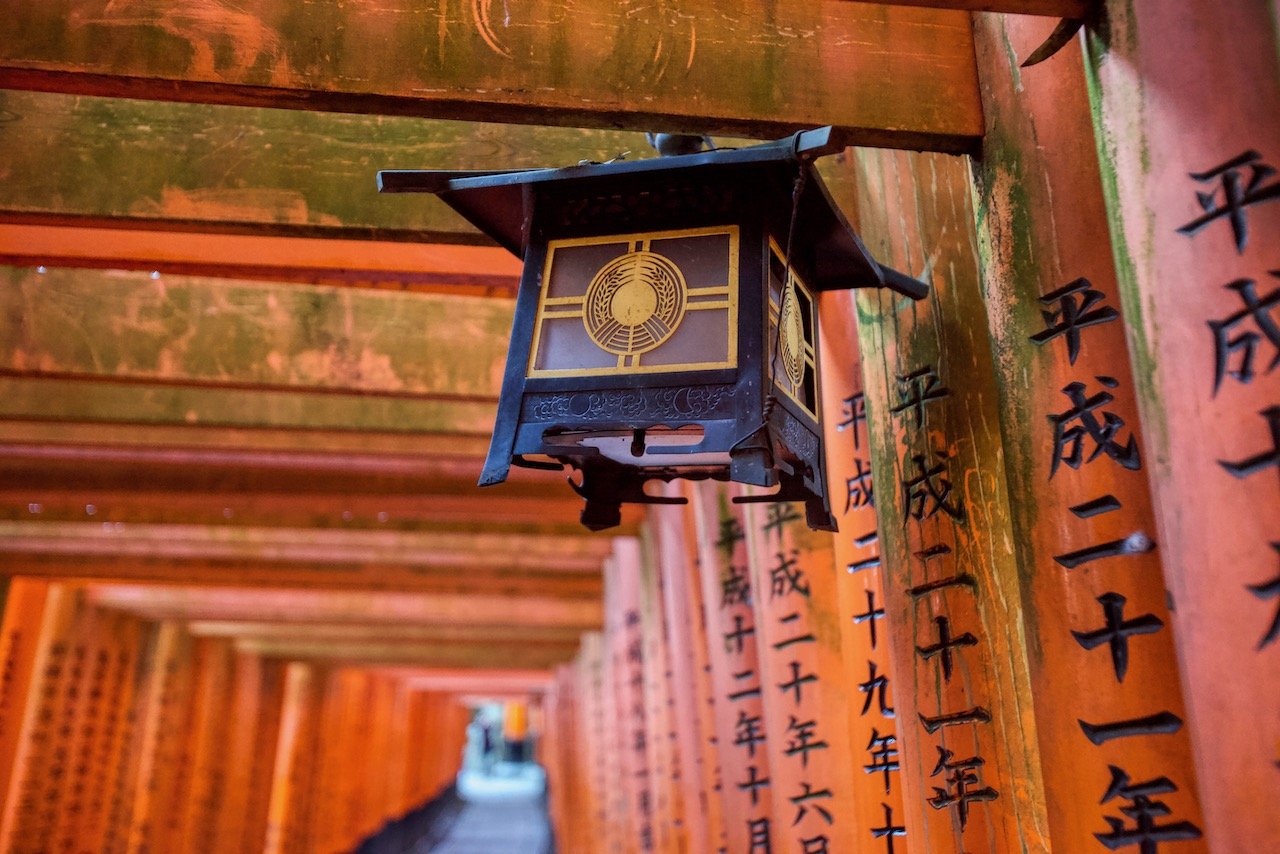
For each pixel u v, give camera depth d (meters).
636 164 2.14
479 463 6.08
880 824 2.96
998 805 2.40
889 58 2.50
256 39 2.35
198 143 3.22
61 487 6.24
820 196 2.22
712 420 2.03
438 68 2.36
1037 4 2.07
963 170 2.71
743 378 2.04
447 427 5.26
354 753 19.38
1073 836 2.10
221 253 3.74
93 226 3.20
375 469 6.29
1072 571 2.15
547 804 24.66
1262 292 1.73
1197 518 1.76
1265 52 1.81
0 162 3.15
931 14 2.56
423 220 3.20
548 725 24.56
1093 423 2.15
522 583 9.27
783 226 2.28
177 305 4.43
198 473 6.36
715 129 2.47
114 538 8.09
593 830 11.44
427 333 4.58
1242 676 1.67
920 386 2.71
